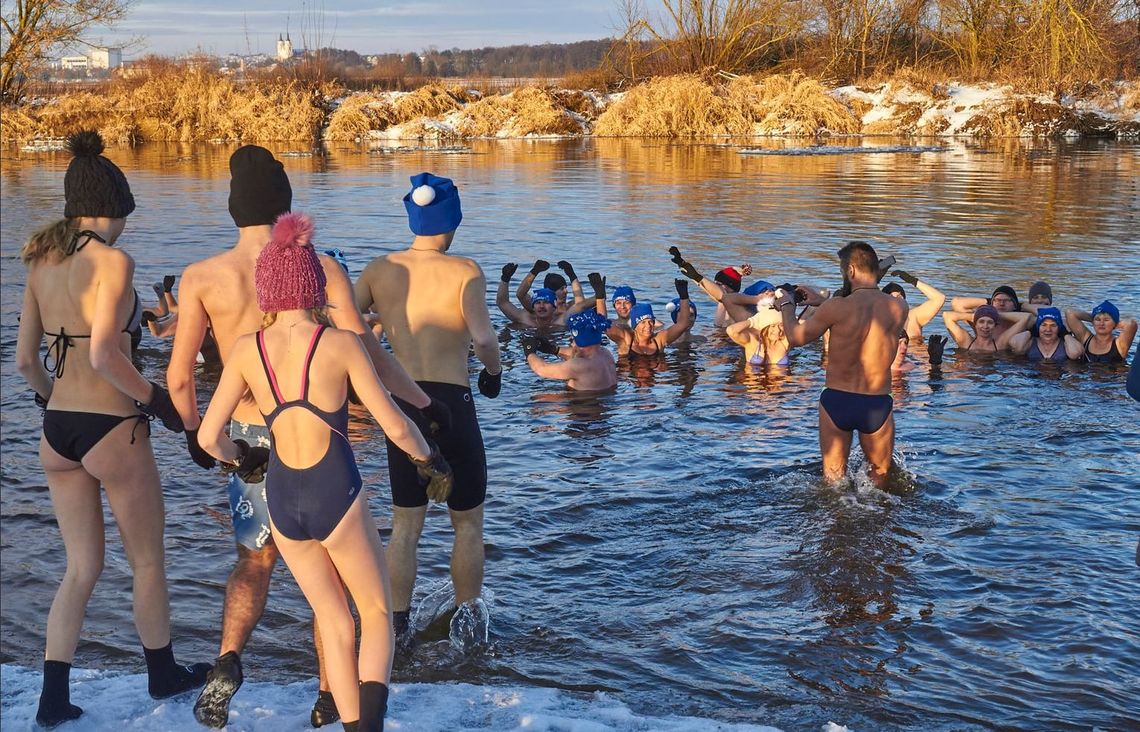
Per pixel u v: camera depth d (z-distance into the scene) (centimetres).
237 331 413
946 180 2680
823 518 648
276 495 360
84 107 4275
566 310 1227
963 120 4244
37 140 4122
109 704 412
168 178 2853
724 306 1134
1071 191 2439
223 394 363
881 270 708
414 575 507
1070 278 1424
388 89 4988
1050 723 432
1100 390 934
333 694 369
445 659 487
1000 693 454
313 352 353
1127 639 498
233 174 419
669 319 1241
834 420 700
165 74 4475
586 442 799
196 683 434
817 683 464
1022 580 561
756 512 659
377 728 356
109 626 525
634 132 4431
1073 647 492
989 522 640
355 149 3897
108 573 579
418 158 3475
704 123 4356
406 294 500
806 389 946
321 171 3055
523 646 500
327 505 356
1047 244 1702
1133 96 4241
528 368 1023
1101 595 543
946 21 4728
